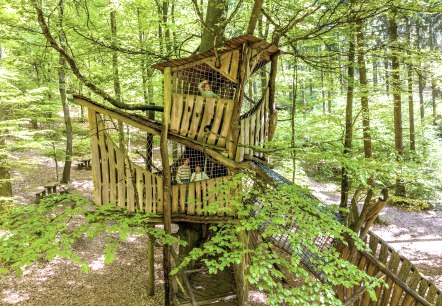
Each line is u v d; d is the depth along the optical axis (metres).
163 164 6.56
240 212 4.81
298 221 4.56
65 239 4.62
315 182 18.36
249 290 8.85
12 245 4.54
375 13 6.76
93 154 6.20
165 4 10.73
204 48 8.39
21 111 11.13
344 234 6.47
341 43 8.93
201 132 6.52
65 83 12.29
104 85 9.87
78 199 5.82
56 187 14.07
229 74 6.21
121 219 5.56
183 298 7.44
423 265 9.91
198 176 7.53
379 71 10.73
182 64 6.32
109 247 4.95
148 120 6.70
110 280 8.92
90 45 8.34
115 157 6.40
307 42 9.10
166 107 6.38
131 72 9.61
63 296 8.05
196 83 7.80
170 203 6.65
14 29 7.24
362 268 6.58
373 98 12.15
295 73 10.74
